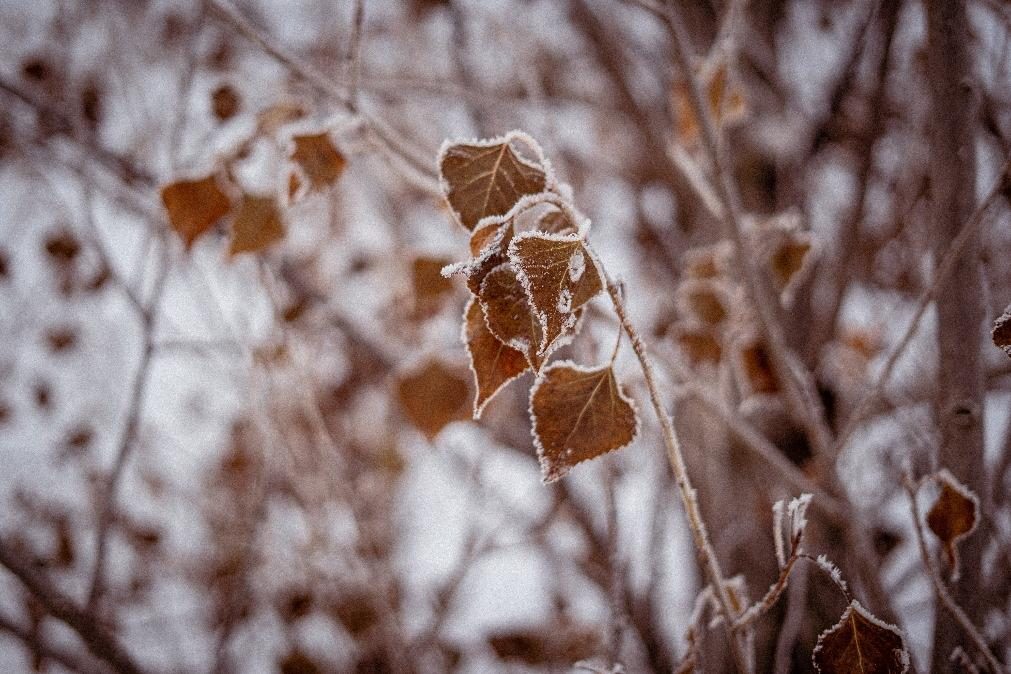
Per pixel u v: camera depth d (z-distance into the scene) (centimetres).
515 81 172
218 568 190
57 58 132
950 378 83
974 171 82
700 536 71
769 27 180
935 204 83
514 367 67
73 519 183
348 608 144
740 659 71
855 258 145
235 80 89
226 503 192
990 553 93
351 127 81
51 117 108
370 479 194
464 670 180
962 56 82
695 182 100
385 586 113
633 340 68
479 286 66
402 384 93
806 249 97
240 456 188
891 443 138
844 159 175
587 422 68
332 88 82
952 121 83
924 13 83
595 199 224
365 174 157
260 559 156
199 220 83
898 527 137
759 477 134
